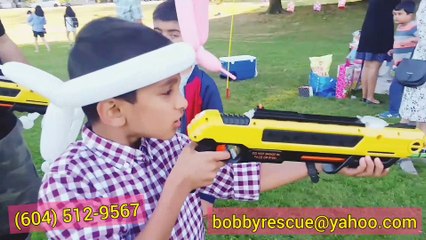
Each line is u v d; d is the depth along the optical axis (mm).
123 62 761
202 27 1595
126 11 4793
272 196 2736
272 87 5320
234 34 9891
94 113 854
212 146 867
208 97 1716
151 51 784
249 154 887
